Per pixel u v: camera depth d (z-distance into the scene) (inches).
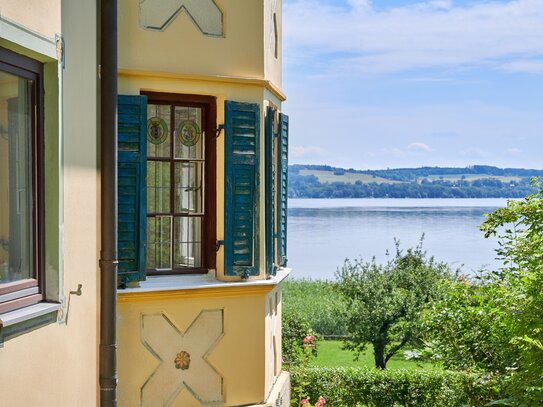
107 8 281.3
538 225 365.7
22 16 217.6
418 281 891.4
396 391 578.9
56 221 238.8
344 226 5753.0
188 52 359.9
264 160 378.6
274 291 415.8
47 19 233.9
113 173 282.4
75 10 260.2
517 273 388.8
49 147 238.8
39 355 231.8
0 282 217.2
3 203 217.9
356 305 905.5
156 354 353.7
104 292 280.7
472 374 435.5
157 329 354.0
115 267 282.5
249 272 370.0
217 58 366.0
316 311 1296.8
